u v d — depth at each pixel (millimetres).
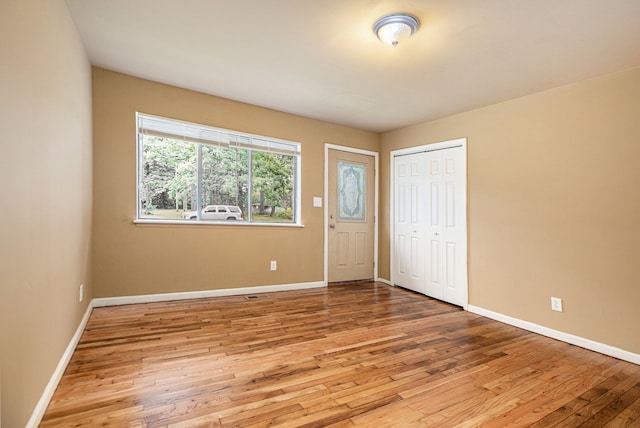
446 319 3361
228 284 3904
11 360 1235
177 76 3236
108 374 1997
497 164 3490
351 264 4961
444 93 3344
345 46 2523
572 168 2885
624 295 2535
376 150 5152
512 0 1891
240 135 3969
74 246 2277
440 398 1848
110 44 2619
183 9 2113
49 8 1709
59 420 1547
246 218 4090
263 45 2547
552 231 3002
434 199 4223
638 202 2494
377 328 3004
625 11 1954
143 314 3094
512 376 2148
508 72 2816
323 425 1573
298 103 3885
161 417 1593
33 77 1467
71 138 2170
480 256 3611
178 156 3646
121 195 3279
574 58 2521
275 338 2668
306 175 4484
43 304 1597
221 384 1924
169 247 3539
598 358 2492
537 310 3070
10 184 1230
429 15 2064
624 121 2590
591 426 1641
